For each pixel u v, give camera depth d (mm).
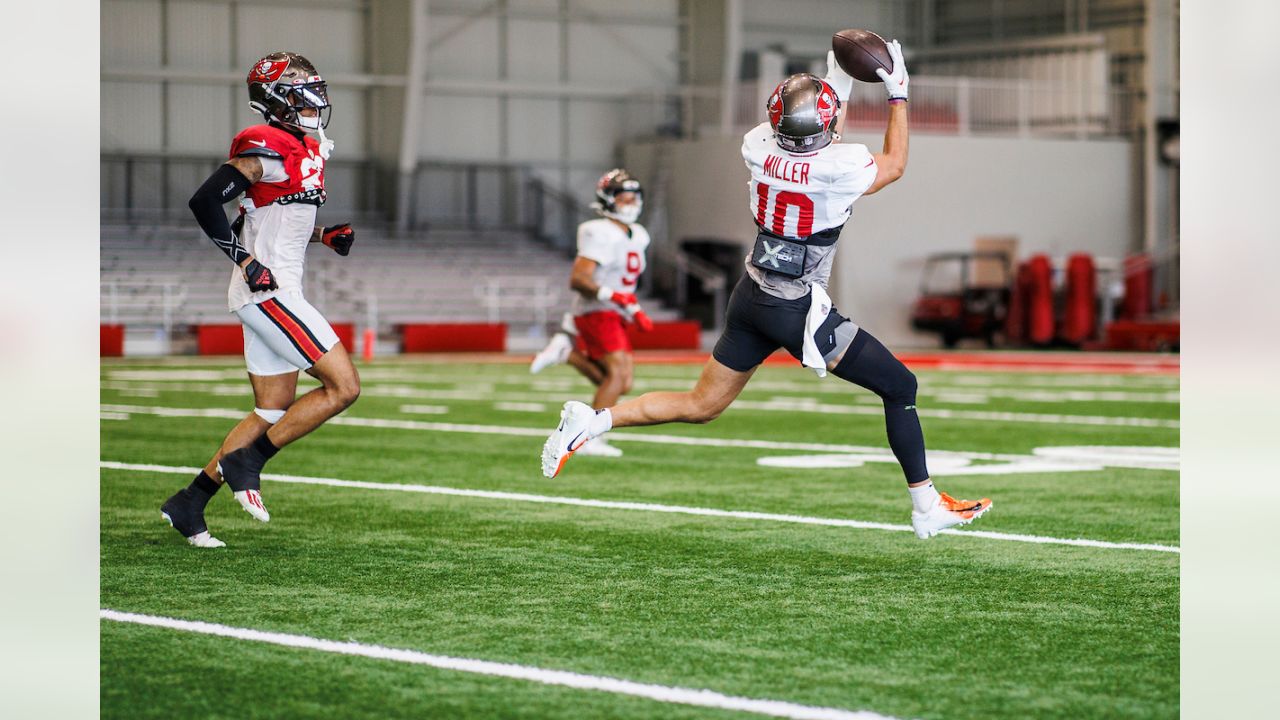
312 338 10117
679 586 9219
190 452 17188
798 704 6512
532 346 49906
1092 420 21875
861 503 13055
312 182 10219
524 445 18031
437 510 12531
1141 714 6375
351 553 10398
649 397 10117
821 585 9266
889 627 8070
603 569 9805
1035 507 12766
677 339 47438
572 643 7684
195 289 48125
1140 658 7375
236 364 38062
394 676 7000
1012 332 48906
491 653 7457
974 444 18359
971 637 7836
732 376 9961
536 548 10625
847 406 24750
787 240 9492
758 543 10852
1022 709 6449
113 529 11445
